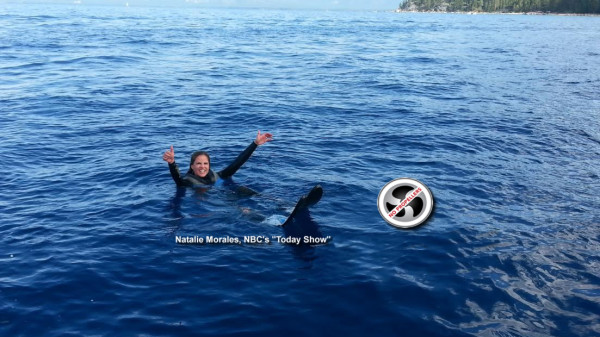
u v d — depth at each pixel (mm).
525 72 20516
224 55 25000
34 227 5660
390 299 4301
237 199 6426
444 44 35656
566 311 4203
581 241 5504
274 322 3982
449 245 5301
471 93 15375
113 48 26328
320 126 10852
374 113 12297
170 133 10133
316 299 4297
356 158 8430
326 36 41312
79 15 68812
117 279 4582
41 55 22500
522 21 95375
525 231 5723
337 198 6523
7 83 15695
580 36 48500
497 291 4469
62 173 7566
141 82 16500
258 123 11094
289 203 6316
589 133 10484
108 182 7152
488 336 3850
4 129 10227
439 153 8836
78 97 13688
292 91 15359
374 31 51250
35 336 3785
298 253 5082
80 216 5961
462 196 6777
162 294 4352
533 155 8852
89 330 3859
